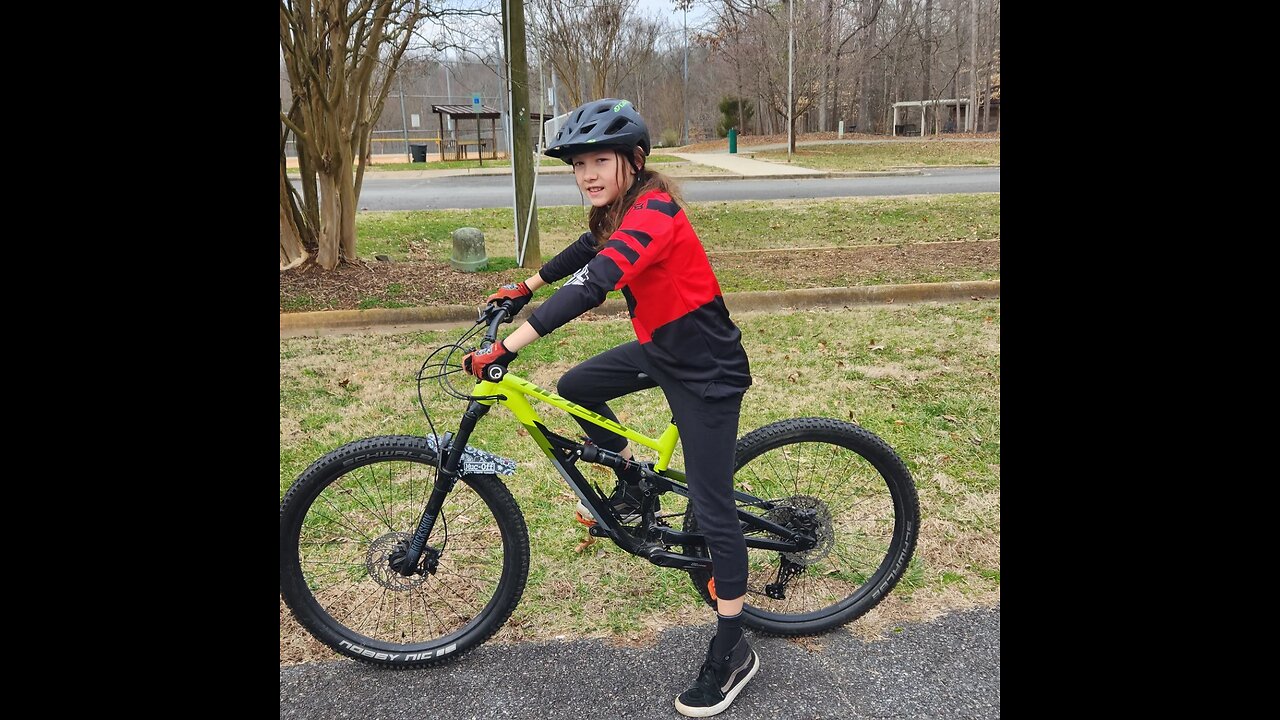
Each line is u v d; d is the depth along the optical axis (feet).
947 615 8.97
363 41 26.43
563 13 85.97
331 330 19.90
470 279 25.25
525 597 9.38
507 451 12.94
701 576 8.59
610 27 96.63
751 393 15.08
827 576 9.60
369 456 7.96
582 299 6.72
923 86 130.31
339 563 9.87
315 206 26.96
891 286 21.81
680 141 132.05
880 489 10.82
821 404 14.46
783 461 10.69
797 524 8.55
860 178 55.52
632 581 9.66
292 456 12.62
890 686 7.97
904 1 127.75
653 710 7.72
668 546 8.36
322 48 23.90
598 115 6.94
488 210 39.78
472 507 10.78
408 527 10.36
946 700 7.75
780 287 22.93
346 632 8.36
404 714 7.72
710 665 7.66
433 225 35.42
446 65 36.78
